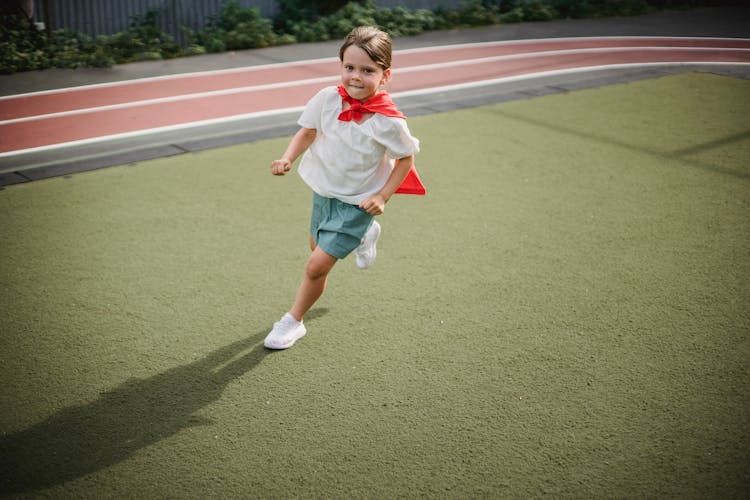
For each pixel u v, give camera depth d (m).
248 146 6.54
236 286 4.02
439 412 3.00
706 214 5.14
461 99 8.39
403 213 5.05
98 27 11.30
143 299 3.87
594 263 4.36
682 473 2.66
